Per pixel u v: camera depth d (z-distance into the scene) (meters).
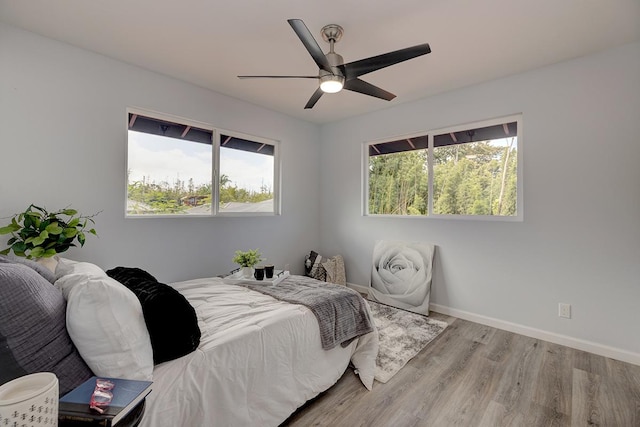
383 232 3.95
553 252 2.67
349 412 1.73
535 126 2.75
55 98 2.31
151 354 1.20
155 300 1.27
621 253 2.36
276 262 4.06
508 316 2.93
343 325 2.04
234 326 1.60
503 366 2.24
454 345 2.59
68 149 2.37
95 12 1.97
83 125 2.45
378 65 1.98
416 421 1.66
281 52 2.49
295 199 4.32
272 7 1.92
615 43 2.31
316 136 4.62
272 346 1.59
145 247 2.81
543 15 1.97
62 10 1.95
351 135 4.28
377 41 2.30
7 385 0.71
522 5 1.88
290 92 3.36
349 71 2.04
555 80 2.64
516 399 1.86
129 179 2.80
